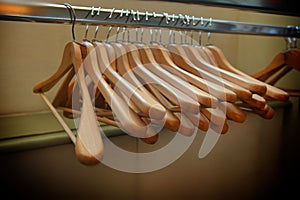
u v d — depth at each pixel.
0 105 0.84
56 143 0.71
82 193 0.81
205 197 1.03
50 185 0.75
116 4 0.96
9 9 0.45
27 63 0.86
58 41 0.90
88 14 0.55
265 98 0.65
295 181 1.05
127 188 0.89
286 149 1.07
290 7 0.62
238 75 0.61
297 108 1.04
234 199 1.09
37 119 0.82
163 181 0.94
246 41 1.22
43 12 0.50
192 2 0.52
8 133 0.71
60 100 0.69
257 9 0.59
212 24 0.69
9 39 0.83
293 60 0.77
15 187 0.70
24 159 0.71
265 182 1.13
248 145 1.08
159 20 0.62
